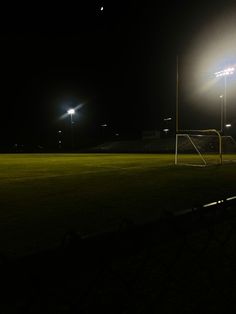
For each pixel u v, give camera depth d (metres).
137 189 7.70
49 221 4.55
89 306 2.16
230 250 3.30
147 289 2.44
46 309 2.10
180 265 2.90
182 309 2.18
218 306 2.24
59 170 13.26
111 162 18.28
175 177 10.27
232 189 7.63
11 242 3.59
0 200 6.33
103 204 5.83
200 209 1.62
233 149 34.34
